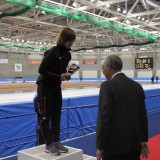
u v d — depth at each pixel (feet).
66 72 9.27
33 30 61.00
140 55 104.32
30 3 30.35
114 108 7.28
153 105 29.86
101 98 7.36
